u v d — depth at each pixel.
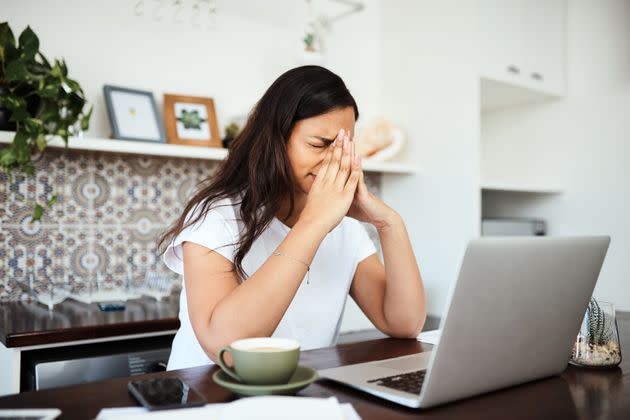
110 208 1.90
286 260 0.84
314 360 0.86
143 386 0.66
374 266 1.24
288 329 1.13
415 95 2.42
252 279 0.83
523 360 0.72
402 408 0.63
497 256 0.63
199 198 1.06
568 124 2.49
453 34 2.25
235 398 0.64
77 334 1.33
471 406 0.65
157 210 2.00
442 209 2.28
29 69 1.54
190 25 2.08
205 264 0.93
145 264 1.97
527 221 2.38
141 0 1.91
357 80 2.54
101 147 1.65
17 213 1.74
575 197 2.46
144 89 1.96
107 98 1.81
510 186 2.29
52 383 1.25
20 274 1.74
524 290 0.68
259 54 2.26
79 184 1.84
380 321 1.15
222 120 2.15
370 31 2.60
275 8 2.31
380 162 2.33
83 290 1.80
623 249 2.29
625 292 2.28
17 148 1.48
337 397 0.66
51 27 1.80
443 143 2.28
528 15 2.36
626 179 2.28
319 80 1.04
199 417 0.55
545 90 2.42
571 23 2.51
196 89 2.09
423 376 0.73
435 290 2.30
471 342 0.64
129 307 1.65
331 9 2.48
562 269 0.72
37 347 1.30
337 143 0.94
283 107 1.04
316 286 1.18
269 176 1.03
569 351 0.80
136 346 1.44
